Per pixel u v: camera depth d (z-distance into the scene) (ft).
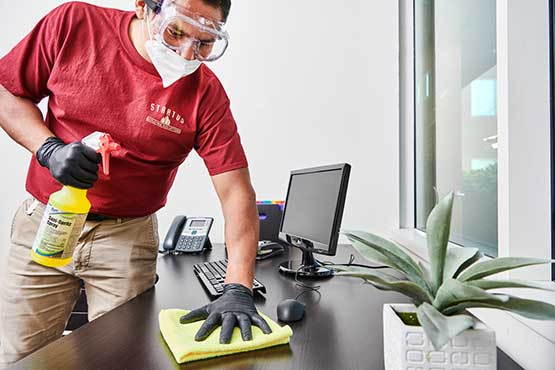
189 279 4.00
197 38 3.16
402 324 1.65
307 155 7.20
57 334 3.93
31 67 3.49
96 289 3.84
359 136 7.07
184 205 7.31
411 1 6.91
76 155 2.70
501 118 2.99
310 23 7.20
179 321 2.47
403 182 6.99
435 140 5.98
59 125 3.66
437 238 1.68
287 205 5.16
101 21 3.57
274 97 7.27
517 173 2.88
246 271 3.06
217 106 3.67
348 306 3.03
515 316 2.27
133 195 3.76
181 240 5.89
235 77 7.33
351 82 7.11
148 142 3.54
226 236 3.45
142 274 3.83
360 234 1.87
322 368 1.96
